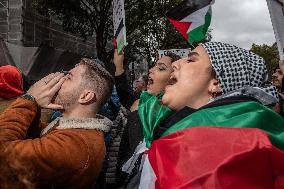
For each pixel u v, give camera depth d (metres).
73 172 1.34
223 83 1.20
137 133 2.07
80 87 1.49
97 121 1.48
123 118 2.57
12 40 14.38
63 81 1.52
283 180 0.82
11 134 1.36
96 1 15.15
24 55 9.17
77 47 18.30
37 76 9.36
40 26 15.55
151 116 1.38
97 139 1.43
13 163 1.29
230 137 0.87
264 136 0.86
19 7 14.37
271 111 1.00
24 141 1.33
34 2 14.16
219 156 0.84
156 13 15.18
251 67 1.23
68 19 14.26
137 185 1.32
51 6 13.70
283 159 0.82
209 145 0.87
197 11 3.38
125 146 2.44
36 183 1.30
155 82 2.73
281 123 0.99
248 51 1.29
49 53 9.49
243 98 1.08
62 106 1.51
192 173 0.84
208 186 0.82
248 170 0.82
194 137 0.89
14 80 2.18
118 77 3.27
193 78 1.25
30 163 1.29
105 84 1.53
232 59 1.22
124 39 3.23
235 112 1.00
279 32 2.45
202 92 1.25
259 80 1.23
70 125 1.43
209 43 1.26
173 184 0.86
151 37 17.39
